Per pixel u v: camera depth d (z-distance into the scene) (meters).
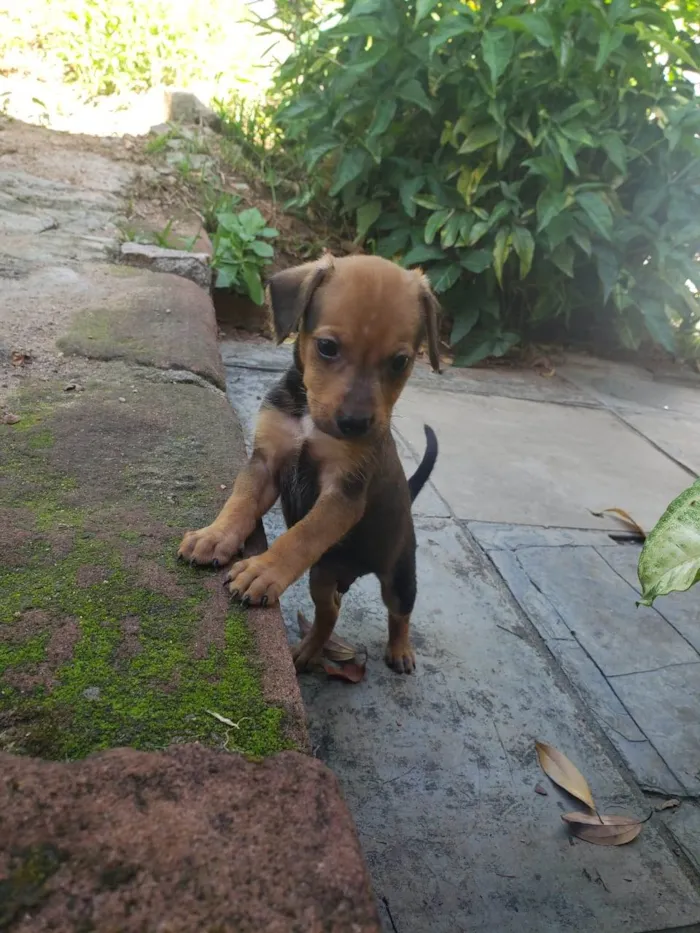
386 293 0.36
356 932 0.18
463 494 0.65
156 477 0.39
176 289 0.73
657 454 0.80
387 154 1.00
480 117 0.94
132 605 0.29
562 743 0.41
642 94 0.96
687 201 0.99
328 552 0.41
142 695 0.25
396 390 0.38
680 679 0.48
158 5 1.54
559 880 0.34
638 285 1.04
